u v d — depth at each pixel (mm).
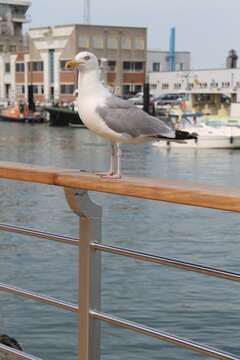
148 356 8141
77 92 3293
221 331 9281
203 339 9039
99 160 42031
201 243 16766
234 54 96500
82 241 2861
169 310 10141
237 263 14664
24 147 51219
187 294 10797
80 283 2906
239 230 18250
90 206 2807
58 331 9117
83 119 3215
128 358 8078
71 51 92125
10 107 89312
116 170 2904
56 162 40969
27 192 25484
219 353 2506
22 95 101625
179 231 18328
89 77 3172
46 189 26094
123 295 10906
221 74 80250
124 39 95062
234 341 8906
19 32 116875
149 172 36469
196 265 2514
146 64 97875
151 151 48469
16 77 102750
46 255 13703
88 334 2912
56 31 94500
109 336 8633
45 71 96625
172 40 104688
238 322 9523
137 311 10133
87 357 2926
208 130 51062
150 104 72125
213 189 2307
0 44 110875
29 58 99688
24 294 3232
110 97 3160
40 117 84500
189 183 2479
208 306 10141
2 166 3041
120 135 3080
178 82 85812
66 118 77188
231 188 2336
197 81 83000
